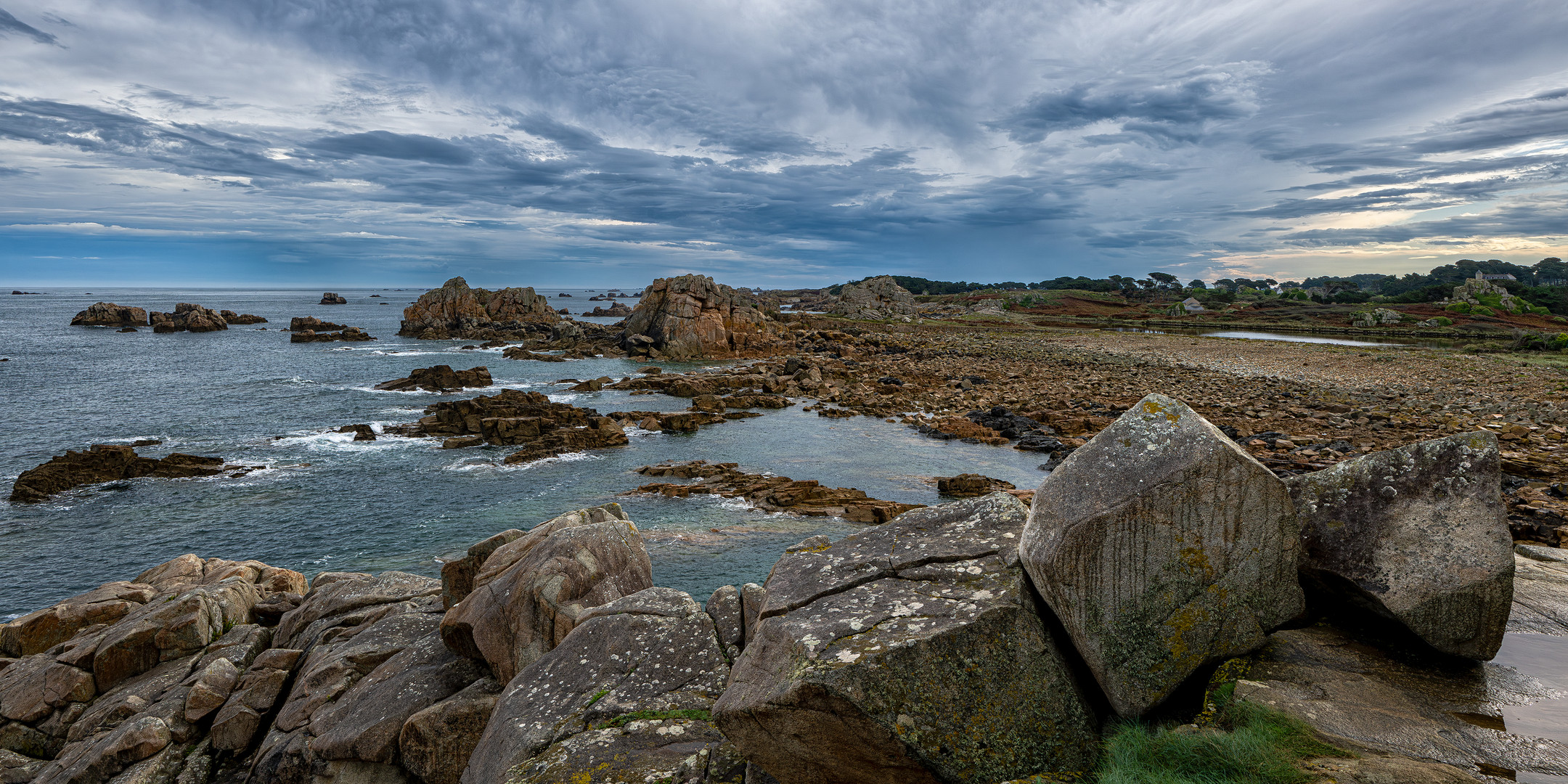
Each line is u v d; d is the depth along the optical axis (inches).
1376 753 190.9
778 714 219.3
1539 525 652.1
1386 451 273.3
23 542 1007.0
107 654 461.7
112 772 393.4
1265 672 226.8
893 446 1540.4
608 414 1866.4
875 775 218.2
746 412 1950.1
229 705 415.5
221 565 647.1
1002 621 222.5
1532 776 179.5
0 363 2918.3
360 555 946.7
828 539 301.6
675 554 882.1
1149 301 7864.2
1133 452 235.6
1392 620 246.2
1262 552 231.1
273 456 1473.9
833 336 3919.8
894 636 221.5
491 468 1375.5
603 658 316.2
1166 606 224.2
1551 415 1417.3
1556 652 250.5
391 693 367.6
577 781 253.1
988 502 284.2
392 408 2006.6
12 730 435.5
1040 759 213.9
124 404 2025.1
